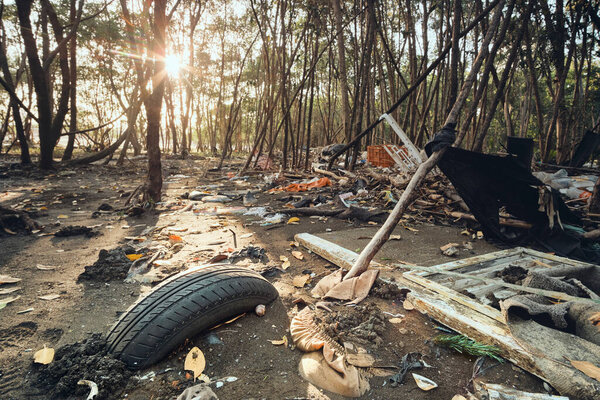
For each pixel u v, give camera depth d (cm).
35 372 189
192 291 216
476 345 209
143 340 192
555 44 929
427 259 384
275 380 184
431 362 203
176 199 732
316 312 256
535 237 422
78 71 2162
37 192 802
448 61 1289
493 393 168
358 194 717
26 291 293
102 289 299
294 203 672
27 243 431
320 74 1973
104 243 435
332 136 2191
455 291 267
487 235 452
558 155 1036
